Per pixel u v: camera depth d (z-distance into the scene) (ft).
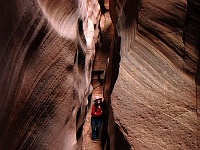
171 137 11.18
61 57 15.10
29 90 12.21
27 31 11.68
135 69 13.10
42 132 13.55
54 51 14.42
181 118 11.45
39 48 13.04
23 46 11.50
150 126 11.50
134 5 15.70
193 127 11.24
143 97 12.13
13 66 10.73
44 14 13.34
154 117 11.64
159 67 12.80
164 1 13.75
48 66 13.87
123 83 12.75
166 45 13.14
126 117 11.85
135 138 11.30
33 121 12.76
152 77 12.63
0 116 10.04
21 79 11.47
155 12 13.74
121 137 11.91
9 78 10.48
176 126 11.33
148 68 12.95
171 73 12.49
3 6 9.75
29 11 11.65
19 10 10.87
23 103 11.78
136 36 13.96
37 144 13.19
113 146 13.34
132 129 11.51
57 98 14.69
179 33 13.03
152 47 13.46
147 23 13.76
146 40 13.70
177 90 12.03
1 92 9.97
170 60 12.85
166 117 11.55
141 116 11.74
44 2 13.85
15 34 10.77
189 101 11.70
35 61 12.72
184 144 11.03
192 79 12.15
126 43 15.53
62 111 15.25
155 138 11.22
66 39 15.79
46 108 13.80
